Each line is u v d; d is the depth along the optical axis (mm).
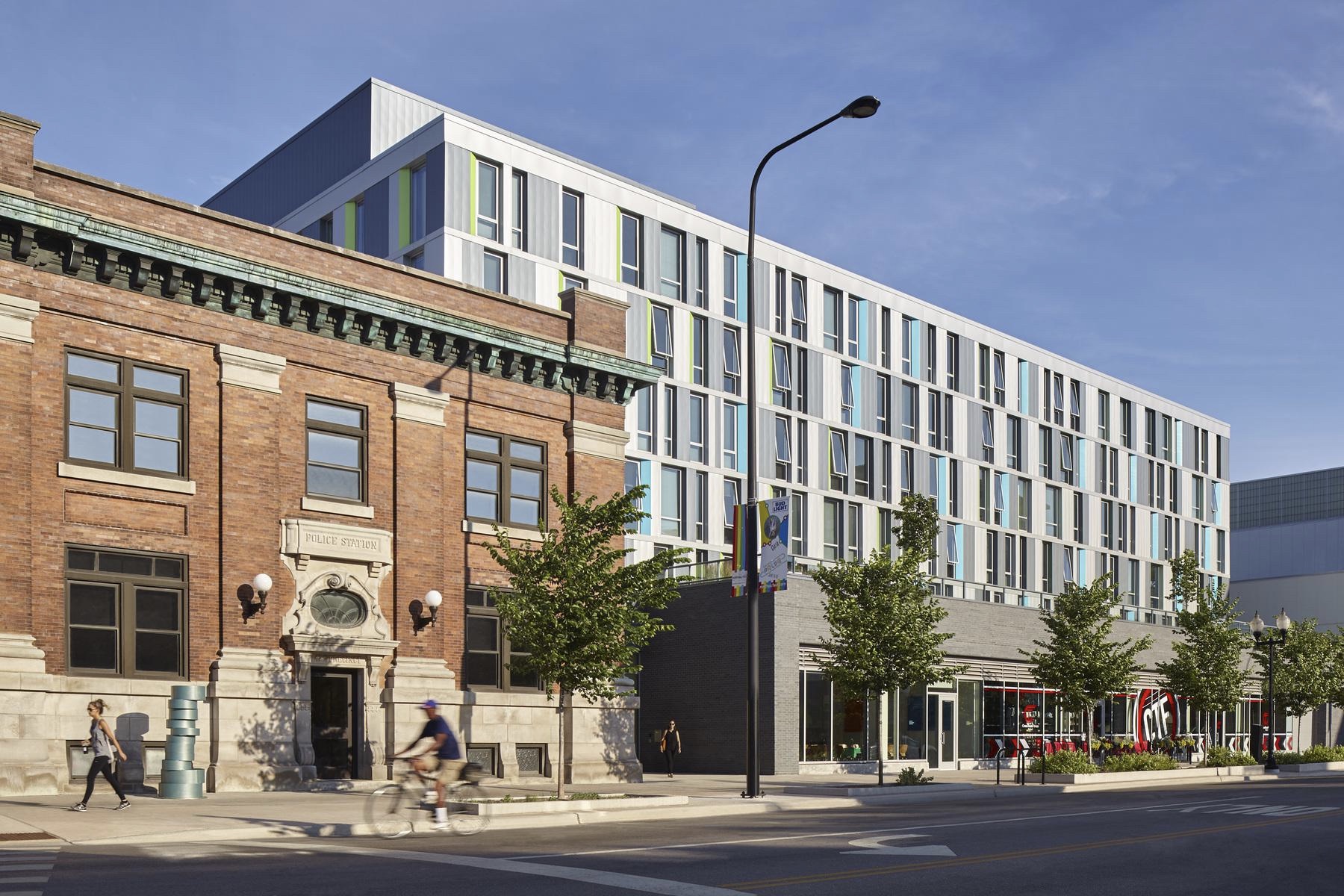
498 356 31547
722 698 39969
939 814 23812
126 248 24812
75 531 24281
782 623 39000
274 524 27078
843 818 22875
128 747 24359
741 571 27031
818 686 40594
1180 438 80125
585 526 25781
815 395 56469
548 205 47500
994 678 47594
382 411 29391
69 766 23688
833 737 40812
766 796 26328
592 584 24875
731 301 53844
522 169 46844
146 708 24734
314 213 51719
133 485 25047
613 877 13602
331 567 27969
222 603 26094
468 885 12828
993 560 64562
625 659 25297
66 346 24484
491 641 31250
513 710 30875
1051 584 68000
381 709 28500
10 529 23266
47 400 24109
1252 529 122250
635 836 18703
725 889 12836
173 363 25984
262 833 18094
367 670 28469
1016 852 16641
